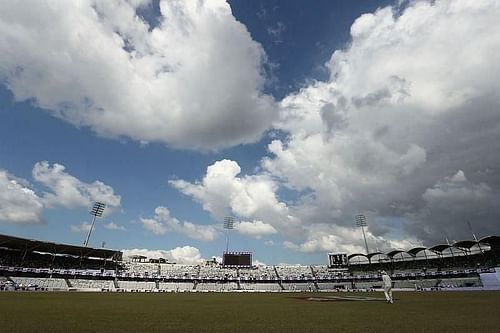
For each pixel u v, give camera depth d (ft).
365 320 48.47
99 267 314.96
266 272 380.58
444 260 315.99
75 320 47.47
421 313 59.21
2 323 42.65
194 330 38.81
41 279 250.98
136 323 45.16
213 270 369.71
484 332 35.37
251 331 37.93
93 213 336.49
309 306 84.69
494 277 251.39
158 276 321.11
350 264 386.73
